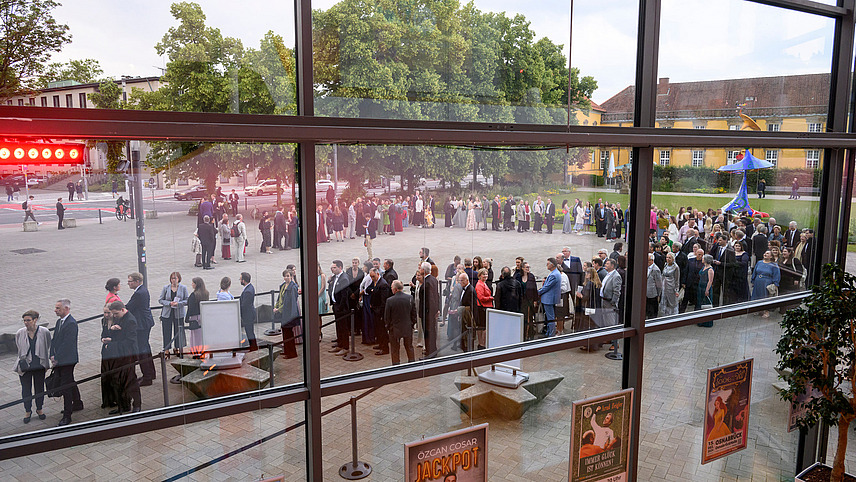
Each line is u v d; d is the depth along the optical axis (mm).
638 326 8453
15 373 5152
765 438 10203
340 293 6527
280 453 6348
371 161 6582
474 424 7418
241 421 6109
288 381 6363
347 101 6535
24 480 5215
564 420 8094
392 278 6816
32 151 5035
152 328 5684
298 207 6277
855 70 10688
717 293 9578
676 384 9117
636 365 8500
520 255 7676
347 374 6625
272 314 6230
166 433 5766
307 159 6027
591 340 8148
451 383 7207
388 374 6734
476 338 7449
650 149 8250
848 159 10758
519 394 7691
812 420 9336
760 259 10031
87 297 5391
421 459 6852
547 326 7969
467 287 7336
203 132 5387
